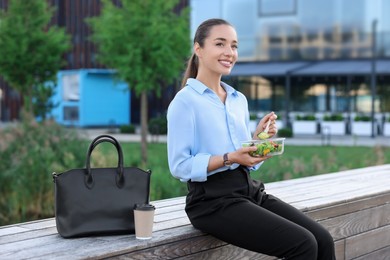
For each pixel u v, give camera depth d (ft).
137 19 50.96
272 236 9.08
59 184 9.36
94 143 9.49
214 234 9.59
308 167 30.55
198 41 9.98
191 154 9.70
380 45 89.30
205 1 98.94
